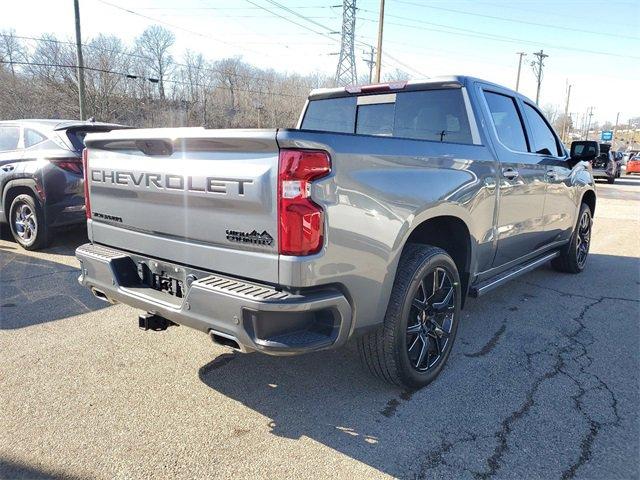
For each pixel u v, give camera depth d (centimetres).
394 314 292
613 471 246
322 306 240
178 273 289
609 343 406
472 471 245
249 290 242
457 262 371
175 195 279
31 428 275
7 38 4284
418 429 280
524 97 480
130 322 429
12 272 573
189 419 286
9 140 692
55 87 4544
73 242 733
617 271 654
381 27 2684
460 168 337
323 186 238
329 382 333
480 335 421
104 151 328
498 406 305
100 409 295
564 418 292
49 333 403
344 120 459
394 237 276
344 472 243
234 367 351
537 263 510
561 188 522
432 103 402
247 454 255
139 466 245
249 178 241
